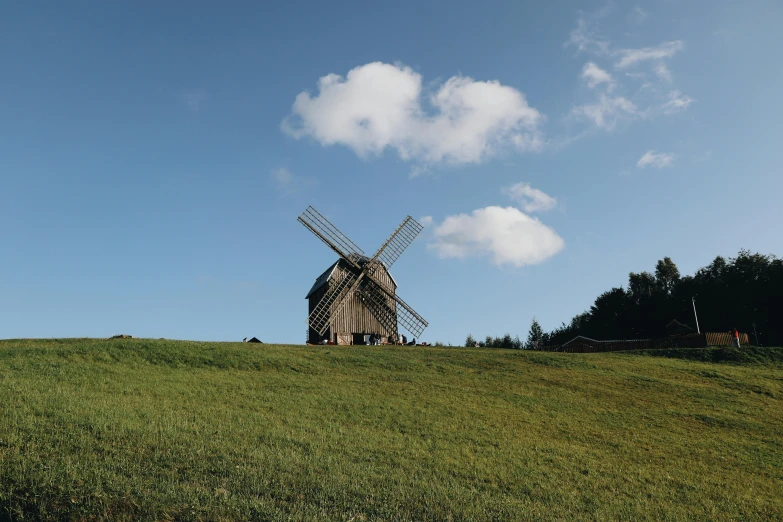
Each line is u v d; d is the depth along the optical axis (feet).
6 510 53.98
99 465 65.51
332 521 58.59
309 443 86.58
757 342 267.39
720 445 104.94
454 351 181.57
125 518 54.03
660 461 95.40
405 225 240.12
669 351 189.57
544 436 104.27
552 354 178.91
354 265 218.38
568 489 79.82
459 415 112.47
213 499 59.16
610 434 107.96
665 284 375.86
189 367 136.67
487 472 82.99
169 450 73.77
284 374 137.90
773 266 306.14
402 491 69.72
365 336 214.07
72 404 89.97
